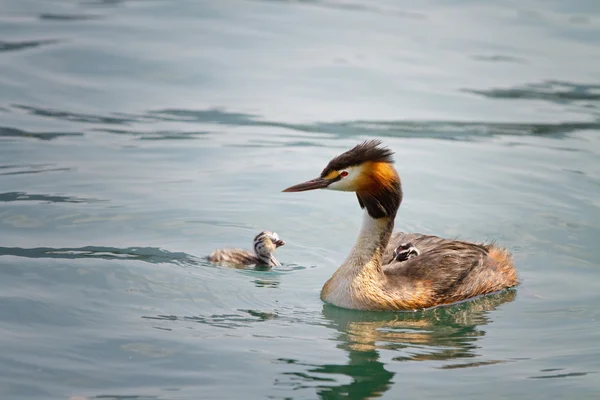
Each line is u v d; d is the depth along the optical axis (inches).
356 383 417.7
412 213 647.1
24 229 590.6
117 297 506.6
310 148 764.0
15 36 995.9
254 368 430.3
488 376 430.6
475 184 701.9
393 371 433.7
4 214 611.2
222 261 561.0
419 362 446.0
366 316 505.0
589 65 983.0
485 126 826.2
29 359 428.8
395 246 567.5
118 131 788.0
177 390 405.7
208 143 771.4
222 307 505.0
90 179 682.8
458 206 661.3
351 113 846.5
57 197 645.9
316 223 633.6
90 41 994.1
